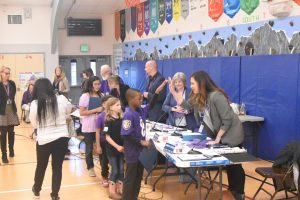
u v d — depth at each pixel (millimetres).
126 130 3523
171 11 8828
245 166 5488
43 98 3756
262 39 5973
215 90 3604
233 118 3607
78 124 6965
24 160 6145
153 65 5398
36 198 4172
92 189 4625
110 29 12766
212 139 3756
